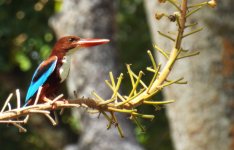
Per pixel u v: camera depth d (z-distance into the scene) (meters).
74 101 4.16
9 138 18.75
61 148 18.36
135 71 17.95
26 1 17.12
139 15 18.45
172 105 10.10
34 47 17.52
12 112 3.98
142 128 4.09
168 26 9.88
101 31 14.30
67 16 14.27
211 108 9.66
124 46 18.41
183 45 9.70
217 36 9.59
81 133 15.06
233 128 9.59
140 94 4.17
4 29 16.88
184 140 10.07
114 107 4.14
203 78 9.65
